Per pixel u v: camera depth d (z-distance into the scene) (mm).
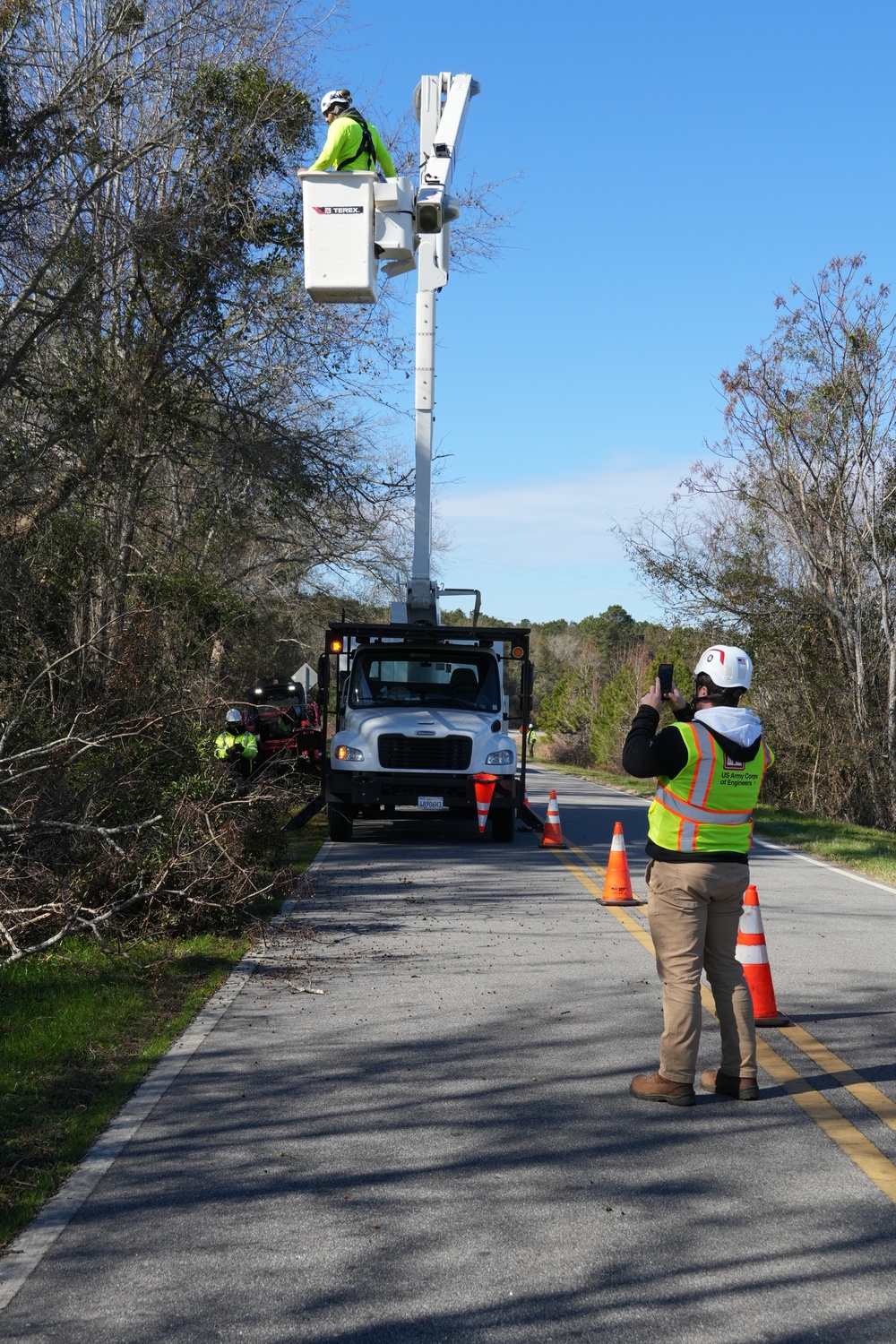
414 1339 3564
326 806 16547
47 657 12352
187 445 19141
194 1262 4055
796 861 16156
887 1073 6285
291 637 39344
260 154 18250
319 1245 4180
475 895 12117
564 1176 4832
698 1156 5066
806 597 28734
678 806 5781
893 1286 3916
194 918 9680
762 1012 7258
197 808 9484
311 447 19234
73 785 9328
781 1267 4039
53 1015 7098
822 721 28938
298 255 19000
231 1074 6148
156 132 18734
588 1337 3576
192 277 18000
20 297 15734
